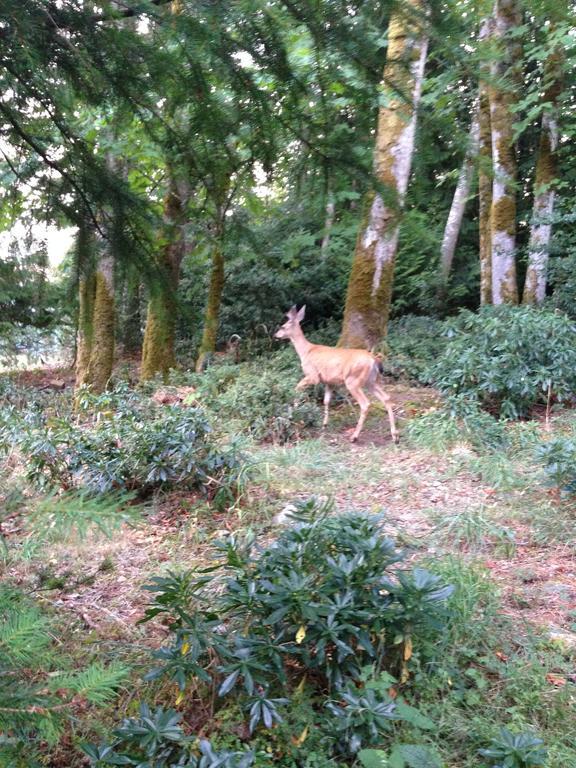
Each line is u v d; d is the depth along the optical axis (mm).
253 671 2496
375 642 2762
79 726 2496
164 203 2754
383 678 2555
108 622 3447
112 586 3924
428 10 2035
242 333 13773
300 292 13805
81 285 2533
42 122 2461
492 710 2660
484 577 3834
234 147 2453
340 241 11281
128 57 2162
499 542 4547
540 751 2225
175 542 4590
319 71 2201
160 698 2768
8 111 2379
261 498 5430
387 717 2326
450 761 2379
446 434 7039
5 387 9227
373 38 2109
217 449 5633
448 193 15820
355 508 5312
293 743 2424
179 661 2447
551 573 4094
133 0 2082
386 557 2859
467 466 6219
